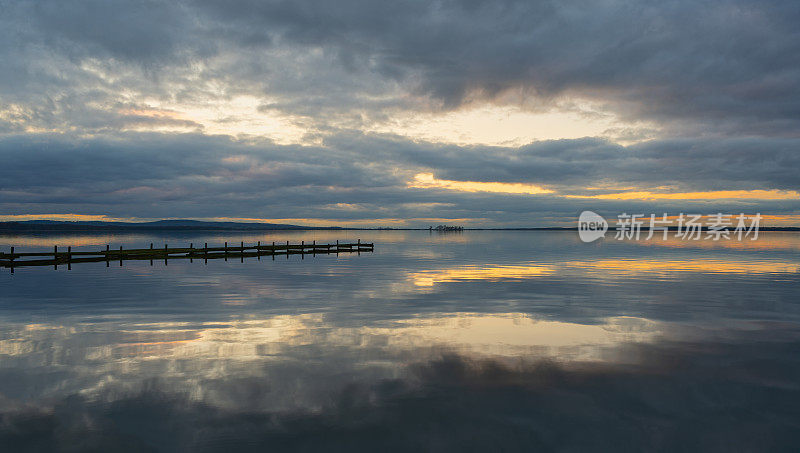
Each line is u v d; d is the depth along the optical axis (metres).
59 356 8.41
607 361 8.21
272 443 5.27
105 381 7.14
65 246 65.19
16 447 5.14
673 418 5.92
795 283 19.42
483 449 5.16
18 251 48.75
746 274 23.30
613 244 70.00
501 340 9.66
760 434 5.52
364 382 7.14
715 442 5.33
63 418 5.85
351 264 30.59
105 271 24.81
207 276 22.36
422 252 47.28
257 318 11.90
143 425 5.67
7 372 7.54
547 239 112.81
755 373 7.59
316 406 6.25
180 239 115.56
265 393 6.69
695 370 7.72
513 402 6.39
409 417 5.93
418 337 9.91
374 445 5.24
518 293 16.58
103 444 5.21
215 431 5.53
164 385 6.98
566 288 17.95
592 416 5.98
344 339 9.72
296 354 8.61
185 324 11.15
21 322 11.34
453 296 15.80
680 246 60.41
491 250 51.81
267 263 31.23
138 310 13.00
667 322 11.47
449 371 7.67
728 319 11.86
